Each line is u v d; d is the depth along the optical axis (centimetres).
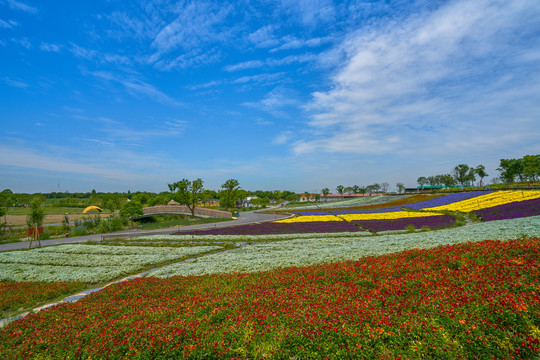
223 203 11850
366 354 622
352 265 1416
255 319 855
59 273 2216
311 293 1048
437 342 615
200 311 988
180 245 3381
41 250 3278
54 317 1091
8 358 774
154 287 1444
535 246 1168
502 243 1346
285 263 1892
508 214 3775
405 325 689
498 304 699
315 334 707
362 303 860
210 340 757
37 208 4616
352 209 8312
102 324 941
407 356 616
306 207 11725
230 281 1441
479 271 980
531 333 590
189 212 8388
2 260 2805
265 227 4678
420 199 8731
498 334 613
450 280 952
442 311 727
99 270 2239
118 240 3909
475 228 2720
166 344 739
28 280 2084
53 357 771
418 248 1753
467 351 591
